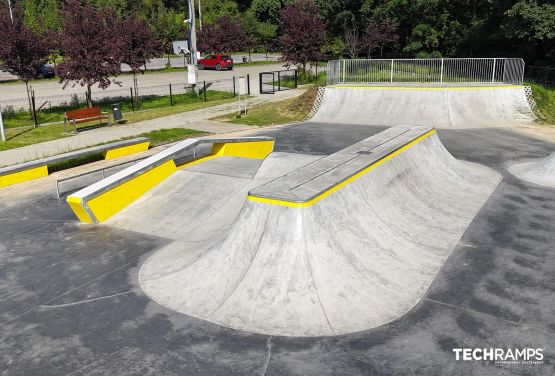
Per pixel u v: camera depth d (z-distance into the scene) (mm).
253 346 5387
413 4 36750
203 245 7855
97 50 20594
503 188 11195
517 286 6688
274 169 11828
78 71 20359
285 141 16781
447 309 6094
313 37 30953
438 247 7891
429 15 37406
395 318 5879
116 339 5629
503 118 20391
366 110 21688
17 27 19500
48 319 6113
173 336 5637
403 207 8906
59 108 23328
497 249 7871
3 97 27094
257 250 6641
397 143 10672
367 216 7836
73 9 19938
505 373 4910
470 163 13258
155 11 77312
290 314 5875
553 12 23312
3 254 8195
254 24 67250
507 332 5621
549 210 9719
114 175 10258
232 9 74312
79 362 5234
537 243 8117
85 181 12531
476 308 6121
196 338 5570
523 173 12336
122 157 15047
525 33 24812
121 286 6934
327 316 5836
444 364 5051
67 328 5898
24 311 6336
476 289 6598
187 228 9141
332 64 24250
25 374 5066
